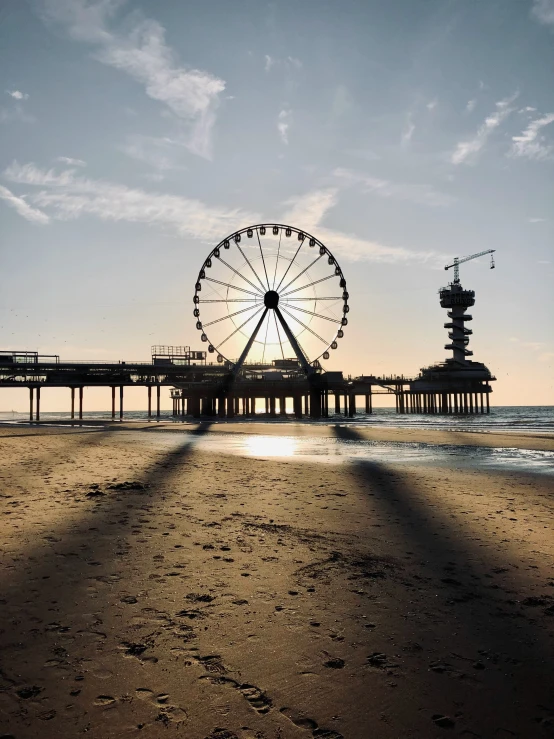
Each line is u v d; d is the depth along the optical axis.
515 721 3.74
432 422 69.25
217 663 4.51
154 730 3.58
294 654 4.69
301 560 7.51
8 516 9.91
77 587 6.24
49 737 3.48
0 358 68.31
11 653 4.60
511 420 79.00
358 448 27.94
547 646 4.90
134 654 4.64
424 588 6.44
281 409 94.75
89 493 12.48
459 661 4.61
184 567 7.06
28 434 38.53
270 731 3.59
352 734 3.57
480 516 10.67
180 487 13.77
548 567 7.32
